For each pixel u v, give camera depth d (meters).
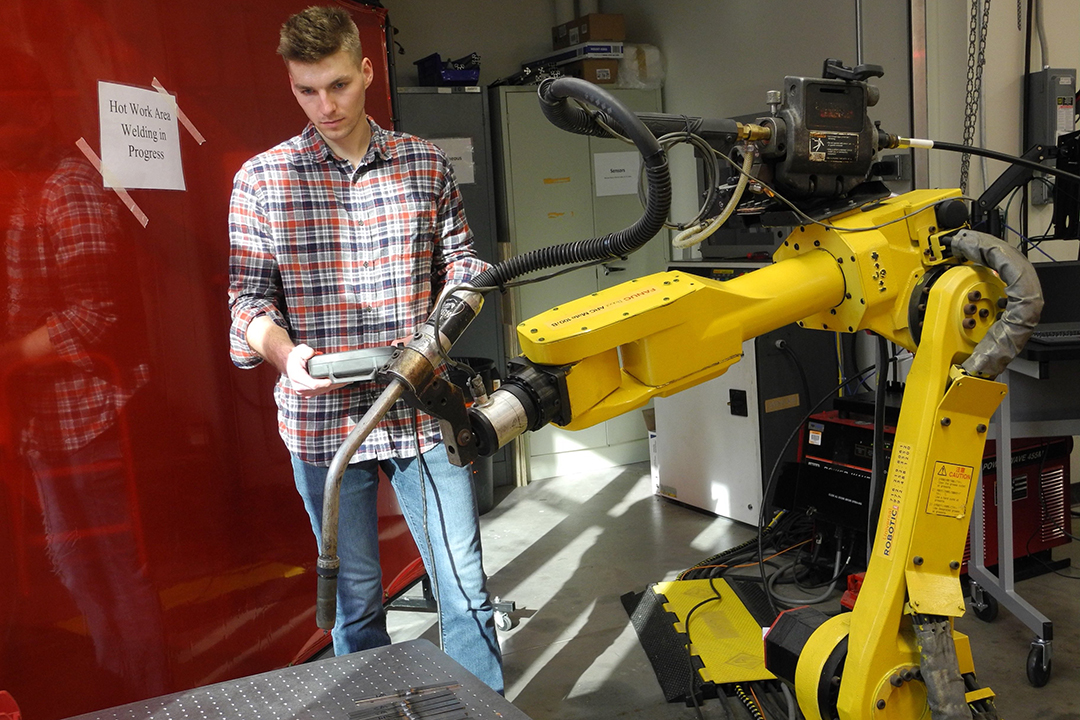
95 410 1.86
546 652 2.67
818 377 3.58
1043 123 3.31
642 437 4.73
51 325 1.76
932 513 1.38
